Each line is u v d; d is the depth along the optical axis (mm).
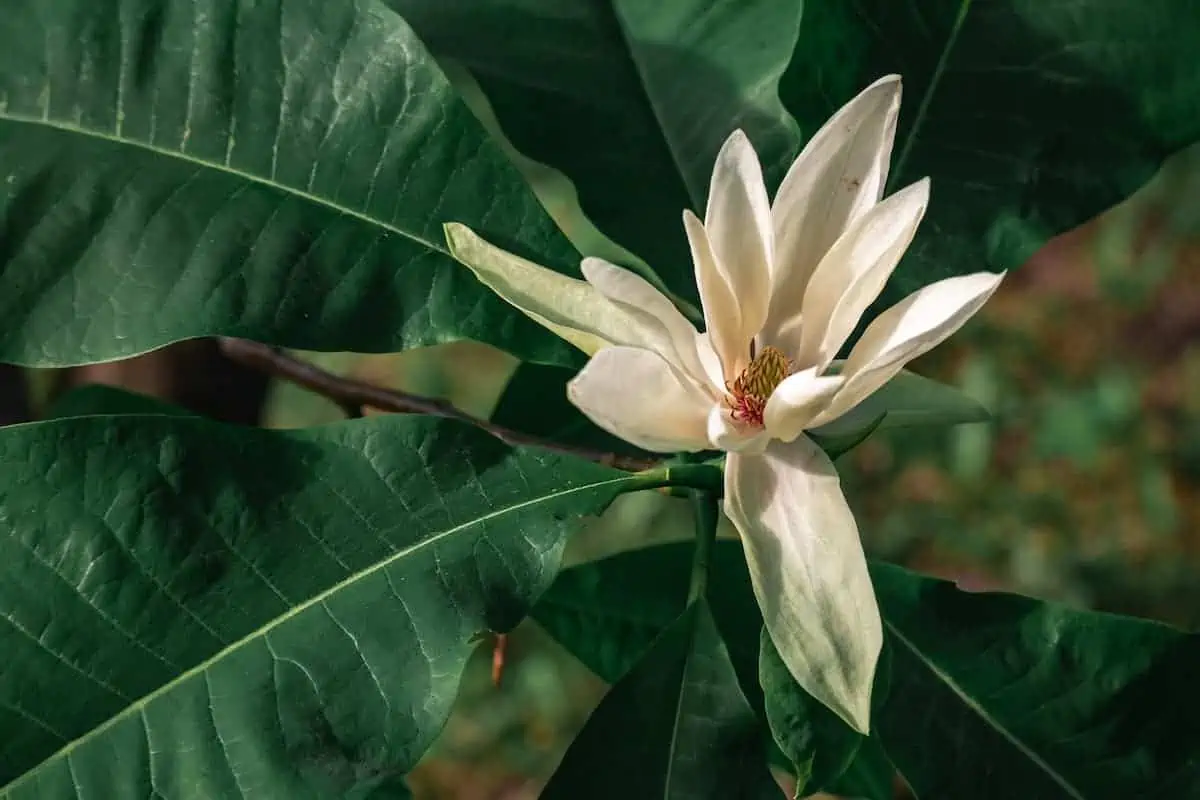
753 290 1188
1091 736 1260
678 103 1324
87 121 1211
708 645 1213
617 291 1155
